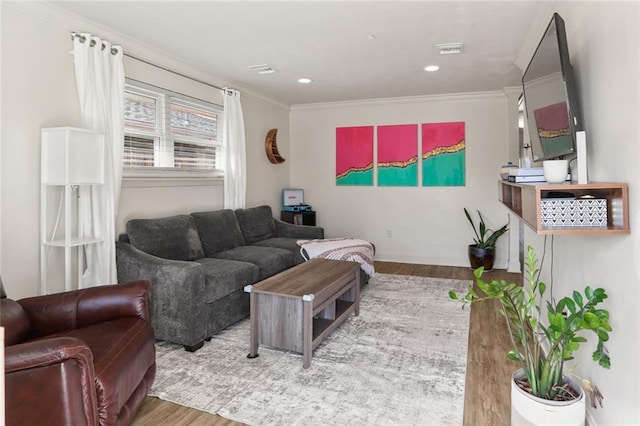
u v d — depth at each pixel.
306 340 2.44
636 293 1.37
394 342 2.83
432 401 2.07
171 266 2.74
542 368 1.61
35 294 2.62
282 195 5.96
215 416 1.95
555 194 1.72
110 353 1.65
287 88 4.91
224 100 4.43
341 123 5.93
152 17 2.76
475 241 5.23
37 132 2.59
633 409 1.39
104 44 2.94
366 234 5.89
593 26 1.79
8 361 1.22
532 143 2.59
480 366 2.45
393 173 5.68
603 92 1.67
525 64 3.66
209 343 2.85
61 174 2.53
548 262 2.68
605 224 1.55
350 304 3.30
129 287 2.04
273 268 3.79
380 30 3.01
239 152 4.67
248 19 2.80
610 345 1.58
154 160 3.65
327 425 1.86
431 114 5.44
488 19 2.80
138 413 1.96
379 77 4.38
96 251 2.88
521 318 1.65
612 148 1.57
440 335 2.96
